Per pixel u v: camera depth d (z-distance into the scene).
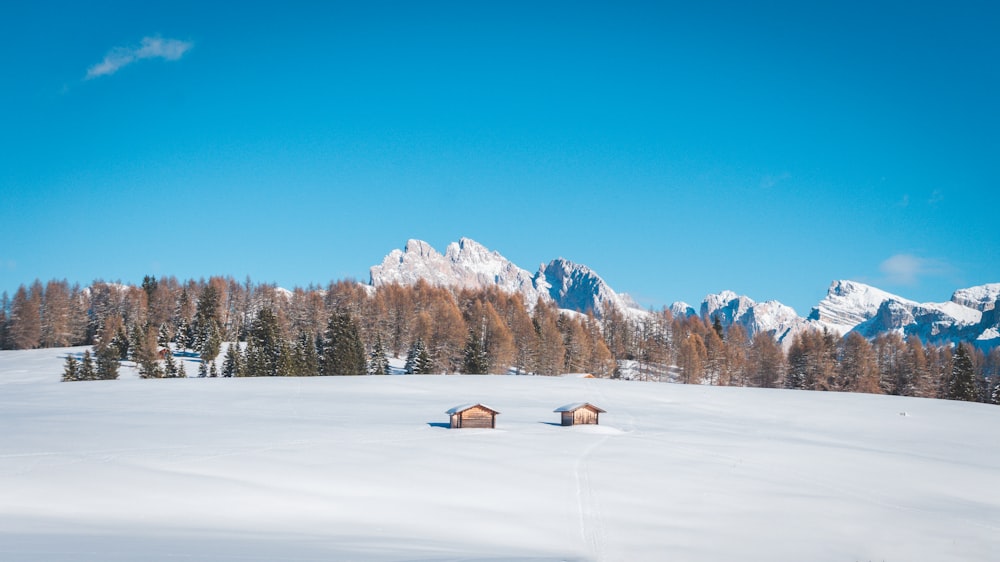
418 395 87.06
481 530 32.44
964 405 91.06
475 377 105.81
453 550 28.44
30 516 28.98
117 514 30.44
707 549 32.09
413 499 36.75
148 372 113.19
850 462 53.00
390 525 32.25
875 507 40.75
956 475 50.19
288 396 82.19
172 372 114.88
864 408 87.12
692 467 48.00
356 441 51.44
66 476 35.47
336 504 34.88
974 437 69.56
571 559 28.80
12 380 107.44
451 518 34.00
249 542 26.97
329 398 81.62
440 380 101.44
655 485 42.56
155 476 36.75
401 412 71.56
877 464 52.72
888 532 36.47
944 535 36.53
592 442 55.78
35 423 55.34
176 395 81.00
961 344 125.00
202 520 30.61
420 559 26.02
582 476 43.69
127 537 26.53
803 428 72.19
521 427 62.72
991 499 44.75
